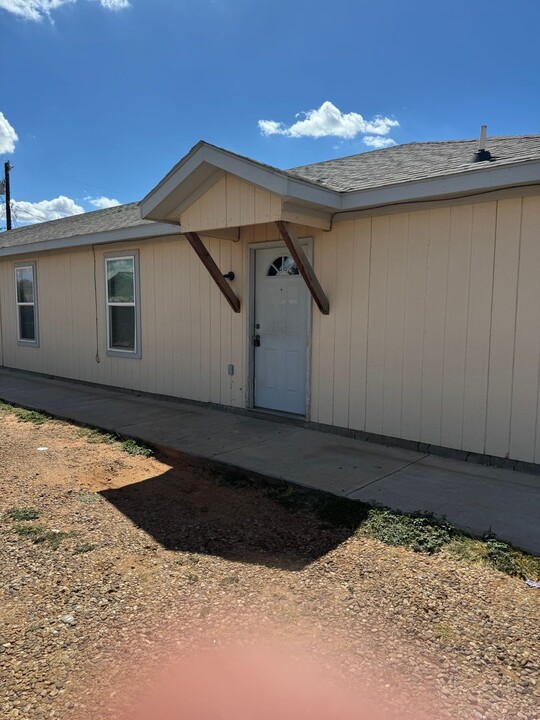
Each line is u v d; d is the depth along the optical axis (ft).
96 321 31.94
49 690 7.18
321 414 20.85
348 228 19.29
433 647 8.00
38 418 24.07
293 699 6.97
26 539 11.78
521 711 6.76
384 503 13.43
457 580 9.96
